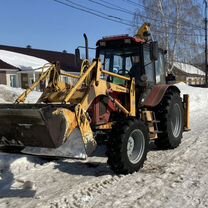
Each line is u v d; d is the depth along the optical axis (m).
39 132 5.55
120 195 5.36
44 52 38.81
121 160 6.20
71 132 5.68
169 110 8.09
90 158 7.60
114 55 8.20
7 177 6.33
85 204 5.04
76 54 8.20
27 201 5.21
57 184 5.92
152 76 8.29
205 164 6.91
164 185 5.77
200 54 42.06
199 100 20.09
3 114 5.61
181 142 9.05
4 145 6.13
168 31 37.81
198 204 4.98
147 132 6.77
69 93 6.01
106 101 6.89
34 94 15.45
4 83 27.70
